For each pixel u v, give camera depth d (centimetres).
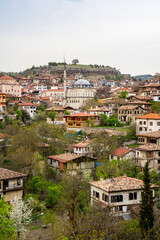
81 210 5256
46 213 5319
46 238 4597
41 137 9256
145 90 15312
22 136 8150
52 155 8381
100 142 8456
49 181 6994
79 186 5925
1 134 9181
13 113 13325
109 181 5303
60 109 13712
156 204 5328
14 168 6825
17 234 4900
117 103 13400
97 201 5256
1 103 13800
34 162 7050
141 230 3634
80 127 11500
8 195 5500
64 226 3981
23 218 4906
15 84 18100
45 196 6159
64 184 6153
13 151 7538
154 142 8531
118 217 4659
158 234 3456
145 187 4125
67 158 7425
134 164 7469
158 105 12838
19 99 16162
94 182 5491
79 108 15238
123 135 10081
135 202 5106
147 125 9744
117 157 7788
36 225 5381
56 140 9456
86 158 7531
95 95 18238
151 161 7388
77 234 3278
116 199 4991
